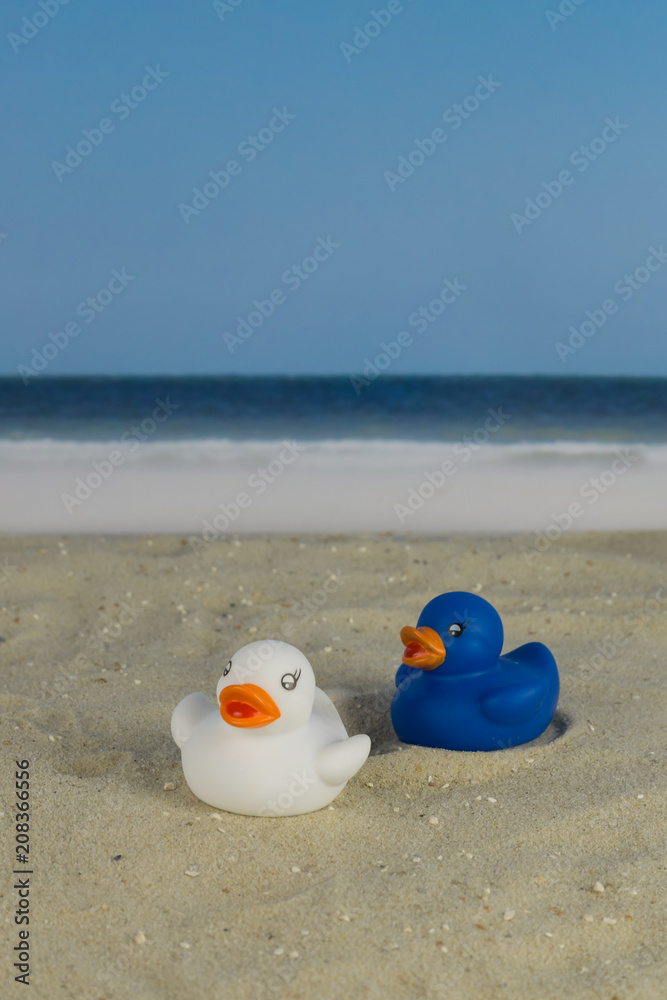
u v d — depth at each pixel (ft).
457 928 1.43
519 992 1.37
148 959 1.39
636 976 1.38
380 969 1.38
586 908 1.45
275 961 1.39
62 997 1.36
